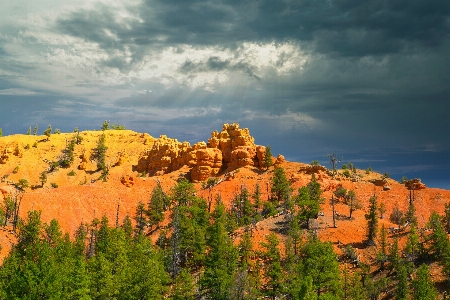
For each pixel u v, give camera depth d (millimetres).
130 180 173500
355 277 74688
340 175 151500
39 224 97438
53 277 66562
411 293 75188
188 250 101812
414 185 137625
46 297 65062
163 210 140875
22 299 63000
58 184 192750
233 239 105000
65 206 145750
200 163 178875
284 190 130250
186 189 130375
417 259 87438
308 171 156250
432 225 97875
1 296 64312
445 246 81750
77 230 126125
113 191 162000
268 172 169000
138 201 158125
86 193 156375
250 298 70688
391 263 84938
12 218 128500
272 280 74000
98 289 71938
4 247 105875
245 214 126375
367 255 93312
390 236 101625
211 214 112062
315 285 69000
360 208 122188
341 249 96375
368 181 148125
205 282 76938
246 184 156125
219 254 79312
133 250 91125
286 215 114375
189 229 98250
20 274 68438
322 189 134375
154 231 130250
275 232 105875
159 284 76062
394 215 114500
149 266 74625
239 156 177375
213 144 188625
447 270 76688
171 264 94250
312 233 94875
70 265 77250
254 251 85812
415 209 119375
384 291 79438
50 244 100000
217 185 160000
